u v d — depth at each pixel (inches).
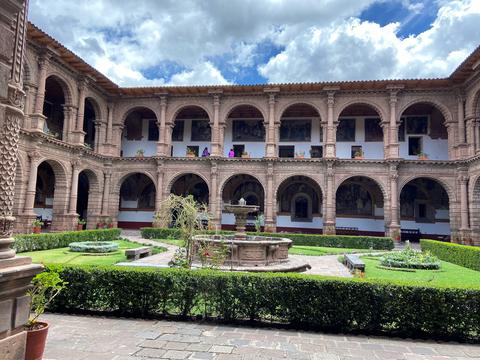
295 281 323.6
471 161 1157.7
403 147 1459.2
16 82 181.0
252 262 611.5
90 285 346.0
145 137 1643.7
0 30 164.9
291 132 1547.7
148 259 744.3
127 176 1435.8
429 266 701.3
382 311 309.7
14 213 955.3
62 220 1144.8
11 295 164.9
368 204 1464.1
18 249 762.8
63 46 1059.3
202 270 354.9
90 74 1253.1
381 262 753.0
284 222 1510.8
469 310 300.7
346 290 315.6
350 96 1327.5
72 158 1186.6
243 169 1355.8
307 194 1510.8
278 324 324.5
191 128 1616.6
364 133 1491.1
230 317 328.8
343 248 1080.8
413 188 1455.5
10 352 162.4
